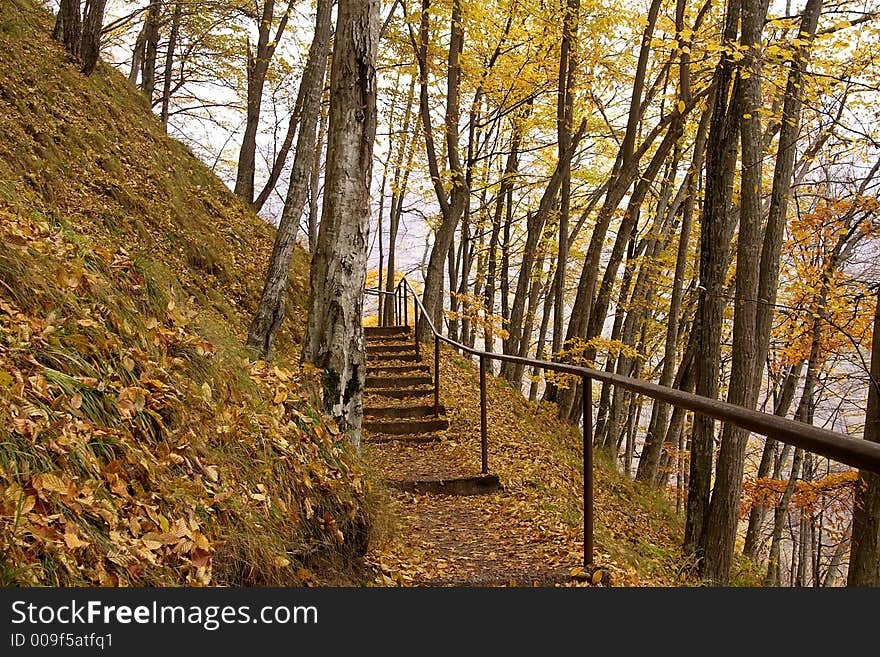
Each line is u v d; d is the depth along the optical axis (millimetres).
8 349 3172
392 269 25703
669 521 14547
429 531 6336
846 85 11188
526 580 4879
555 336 19109
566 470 12094
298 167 10617
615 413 19141
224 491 3658
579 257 24562
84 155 11586
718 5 14719
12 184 5172
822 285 11742
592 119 20000
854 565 9133
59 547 2545
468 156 21328
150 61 22797
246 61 22922
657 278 19250
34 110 11297
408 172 21719
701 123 15641
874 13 11461
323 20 10641
